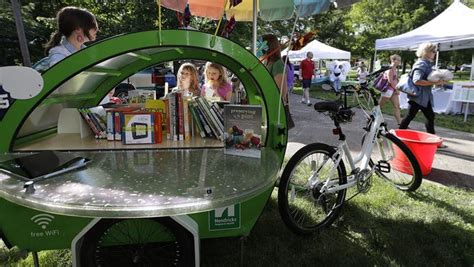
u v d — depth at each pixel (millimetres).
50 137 2172
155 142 2029
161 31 1731
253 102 2582
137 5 11727
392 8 22703
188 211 1266
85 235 1523
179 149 1935
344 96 2762
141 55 2287
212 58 2559
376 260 2070
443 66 25188
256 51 3186
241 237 1847
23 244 1609
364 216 2615
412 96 4273
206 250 2164
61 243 1640
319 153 2357
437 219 2562
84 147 1927
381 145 2988
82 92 2566
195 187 1409
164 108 2135
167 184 1438
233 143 1852
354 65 27859
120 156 1809
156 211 1237
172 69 8758
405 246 2205
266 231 2389
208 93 3941
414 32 7387
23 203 1298
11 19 9094
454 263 2053
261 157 1827
